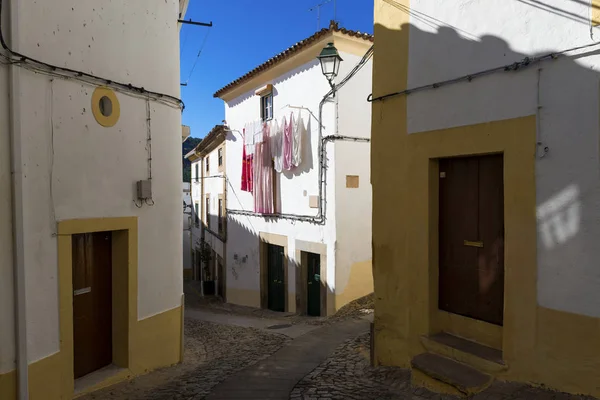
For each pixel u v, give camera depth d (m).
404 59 5.21
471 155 4.57
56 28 4.84
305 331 9.13
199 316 13.34
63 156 4.93
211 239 20.92
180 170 6.87
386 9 5.44
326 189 11.12
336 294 10.89
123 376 5.72
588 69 3.59
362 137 11.16
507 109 4.16
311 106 11.55
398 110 5.27
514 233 4.09
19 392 4.33
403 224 5.23
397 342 5.33
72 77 5.03
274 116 13.29
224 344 8.53
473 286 4.71
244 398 4.83
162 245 6.45
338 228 10.89
